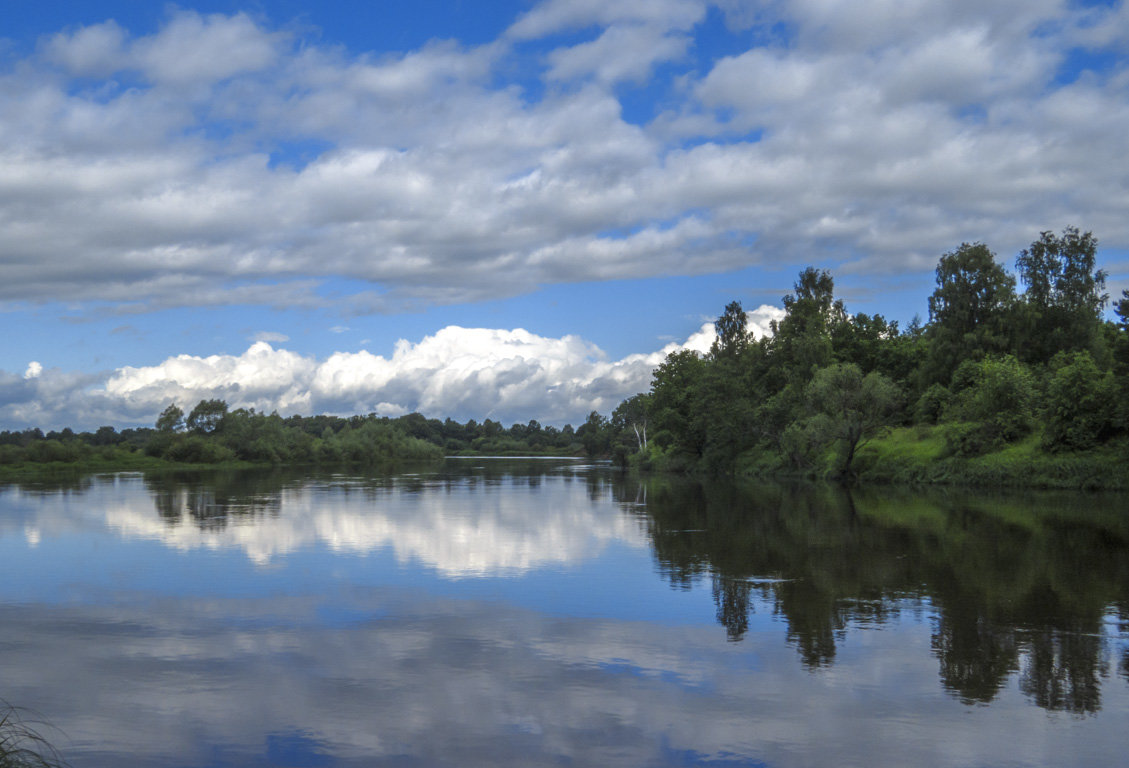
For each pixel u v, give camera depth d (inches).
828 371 3299.7
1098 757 489.4
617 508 2194.9
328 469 5782.5
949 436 3041.3
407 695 606.9
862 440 3590.1
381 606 916.0
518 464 7313.0
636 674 657.6
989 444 2918.3
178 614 880.3
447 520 1876.2
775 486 3169.3
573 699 597.0
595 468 6018.7
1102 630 791.7
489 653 720.3
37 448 5300.2
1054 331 3619.6
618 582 1061.8
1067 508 1959.9
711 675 653.9
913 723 546.0
